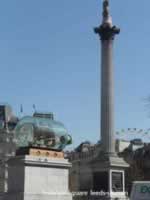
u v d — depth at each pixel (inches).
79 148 7357.3
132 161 6712.6
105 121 4040.4
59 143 2492.6
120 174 3956.7
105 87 4077.3
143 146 7022.6
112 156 3991.1
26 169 2284.7
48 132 2460.6
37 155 2356.1
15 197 2265.0
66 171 2418.8
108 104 4050.2
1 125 6604.3
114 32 4220.0
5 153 6250.0
